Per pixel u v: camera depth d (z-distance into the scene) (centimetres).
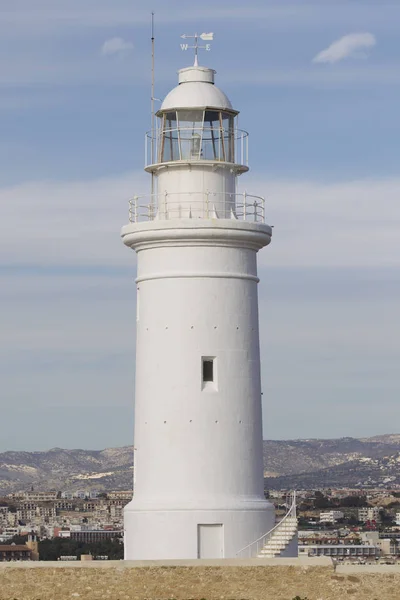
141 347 5219
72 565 4603
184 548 5006
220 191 5262
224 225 5106
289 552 5119
